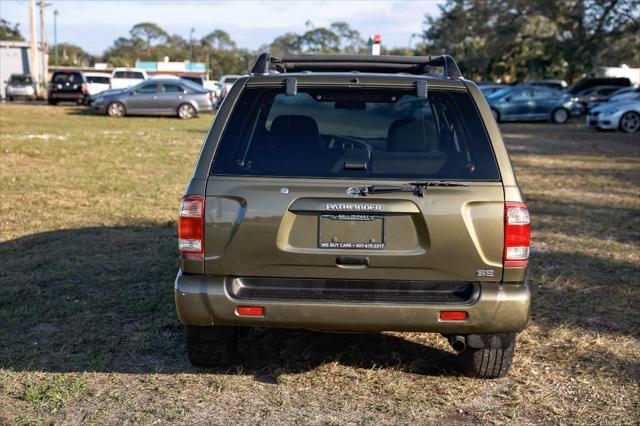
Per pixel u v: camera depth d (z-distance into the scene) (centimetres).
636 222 926
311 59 536
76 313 539
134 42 14725
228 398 399
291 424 369
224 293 371
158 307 554
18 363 443
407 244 370
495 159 377
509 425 372
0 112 2917
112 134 2038
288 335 503
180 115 2853
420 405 394
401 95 400
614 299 597
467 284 376
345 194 367
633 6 4384
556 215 975
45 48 5662
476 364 420
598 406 396
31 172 1239
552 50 5012
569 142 2131
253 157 381
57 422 366
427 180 371
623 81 3919
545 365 455
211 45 14775
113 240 767
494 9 5344
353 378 430
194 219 371
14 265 664
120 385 414
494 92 3384
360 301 369
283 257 370
